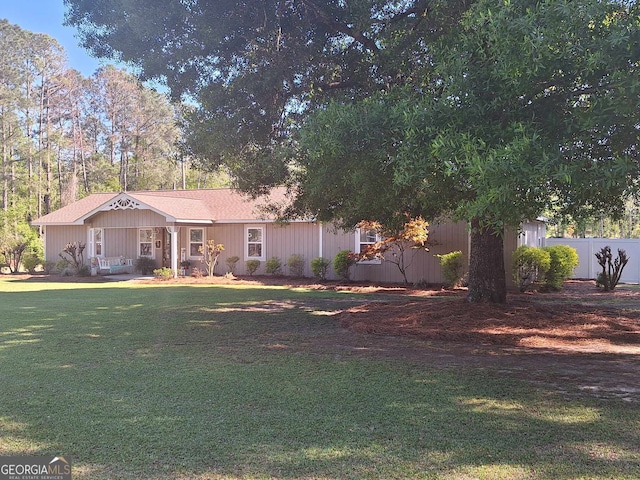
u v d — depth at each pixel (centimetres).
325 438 409
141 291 1692
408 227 1595
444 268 1673
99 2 875
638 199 629
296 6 869
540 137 470
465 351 740
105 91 5784
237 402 503
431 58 745
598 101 470
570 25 443
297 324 998
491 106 525
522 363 663
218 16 818
